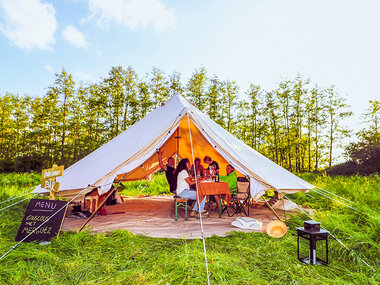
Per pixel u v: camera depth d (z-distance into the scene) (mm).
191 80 23719
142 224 4410
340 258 2998
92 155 5488
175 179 5680
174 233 3844
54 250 3107
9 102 35438
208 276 2250
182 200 4816
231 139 5418
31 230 3459
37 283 2248
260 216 5160
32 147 32625
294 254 3070
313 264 2799
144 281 2299
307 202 6590
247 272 2500
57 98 26688
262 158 5359
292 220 4598
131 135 5293
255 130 26328
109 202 6402
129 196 8188
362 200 5418
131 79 23016
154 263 2658
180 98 5879
